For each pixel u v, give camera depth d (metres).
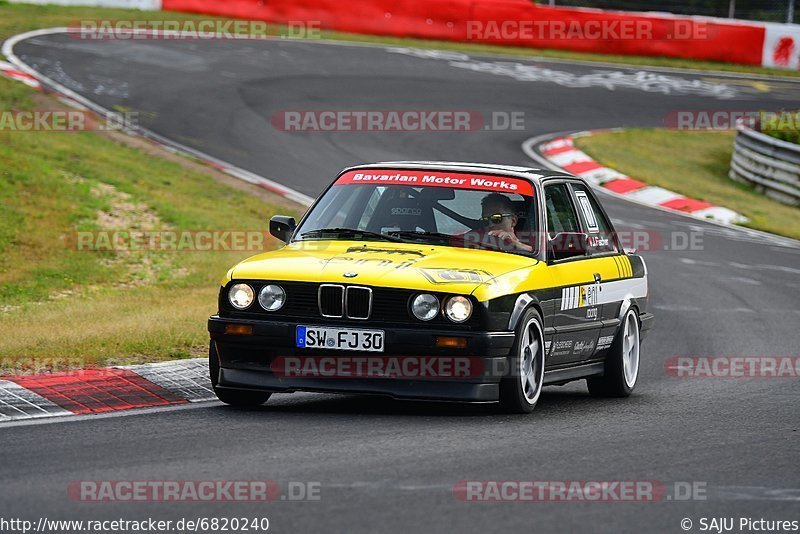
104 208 55.72
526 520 16.31
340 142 81.38
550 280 26.61
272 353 24.83
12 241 48.78
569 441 22.28
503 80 109.88
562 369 27.95
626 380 30.44
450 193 27.91
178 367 29.06
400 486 18.03
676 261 60.22
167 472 18.73
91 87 85.19
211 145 76.44
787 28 131.75
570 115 101.19
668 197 78.81
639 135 98.94
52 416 23.69
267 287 24.94
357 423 23.62
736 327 43.62
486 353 23.94
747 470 20.30
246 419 23.97
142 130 76.75
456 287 24.16
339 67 105.00
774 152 86.19
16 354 29.19
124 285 46.28
